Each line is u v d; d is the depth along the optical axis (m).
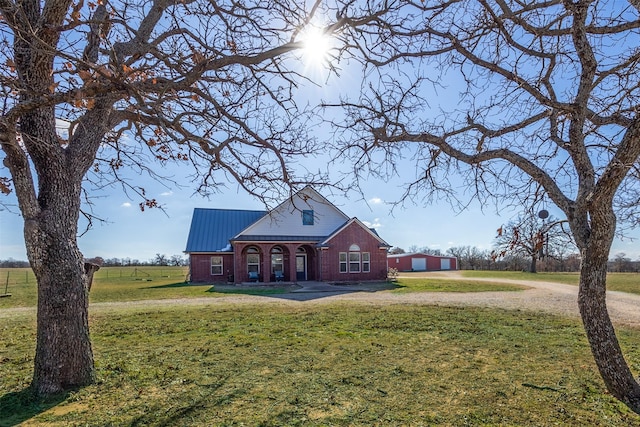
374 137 4.65
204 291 19.42
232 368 5.49
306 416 3.92
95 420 3.77
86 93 2.98
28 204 4.32
